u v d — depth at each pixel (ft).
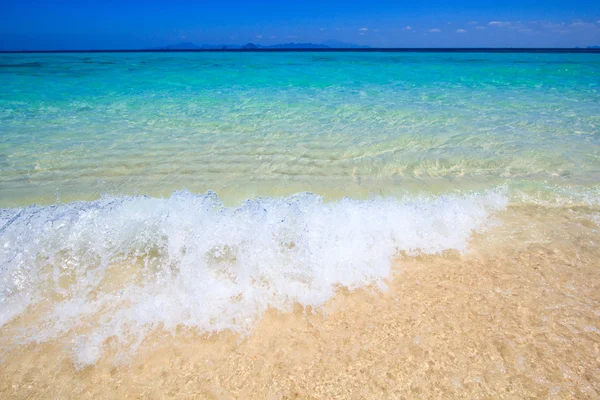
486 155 17.43
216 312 8.38
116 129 22.09
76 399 6.49
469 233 11.16
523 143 18.90
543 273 9.30
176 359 7.23
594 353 7.00
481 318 7.92
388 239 10.76
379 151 18.29
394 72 53.42
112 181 15.06
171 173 15.88
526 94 32.71
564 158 16.84
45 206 12.19
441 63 71.87
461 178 15.08
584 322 7.72
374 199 13.29
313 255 10.00
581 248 10.25
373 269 9.68
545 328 7.59
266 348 7.45
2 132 21.12
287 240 10.42
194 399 6.43
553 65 62.54
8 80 42.47
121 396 6.53
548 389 6.36
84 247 10.20
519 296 8.52
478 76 46.91
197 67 64.59
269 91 35.91
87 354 7.34
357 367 6.92
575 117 23.91
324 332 7.79
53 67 63.36
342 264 9.80
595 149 17.89
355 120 24.02
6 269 9.34
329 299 8.74
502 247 10.46
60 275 9.36
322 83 41.75
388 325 7.87
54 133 21.07
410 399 6.29
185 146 19.15
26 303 8.56
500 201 13.03
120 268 9.64
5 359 7.22
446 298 8.57
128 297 8.78
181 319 8.18
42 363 7.16
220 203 12.23
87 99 31.22
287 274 9.46
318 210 11.68
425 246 10.56
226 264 9.71
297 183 14.93
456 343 7.32
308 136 20.74
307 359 7.14
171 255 10.00
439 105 28.35
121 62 82.28
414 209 12.25
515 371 6.70
